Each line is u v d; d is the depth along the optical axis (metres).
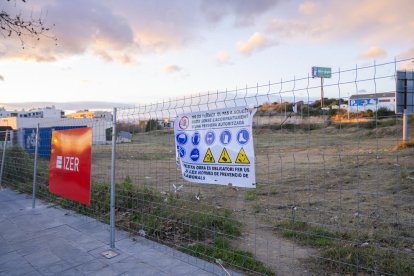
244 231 5.89
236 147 3.92
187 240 5.26
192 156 4.50
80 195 6.00
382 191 9.00
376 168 11.24
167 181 10.81
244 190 9.55
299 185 10.26
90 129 5.71
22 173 10.25
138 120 5.18
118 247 5.04
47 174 8.70
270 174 12.49
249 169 3.80
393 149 12.42
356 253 4.33
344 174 11.32
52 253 4.88
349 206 7.62
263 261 4.53
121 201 6.71
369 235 5.33
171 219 5.80
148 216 6.02
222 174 4.11
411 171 10.43
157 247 4.99
